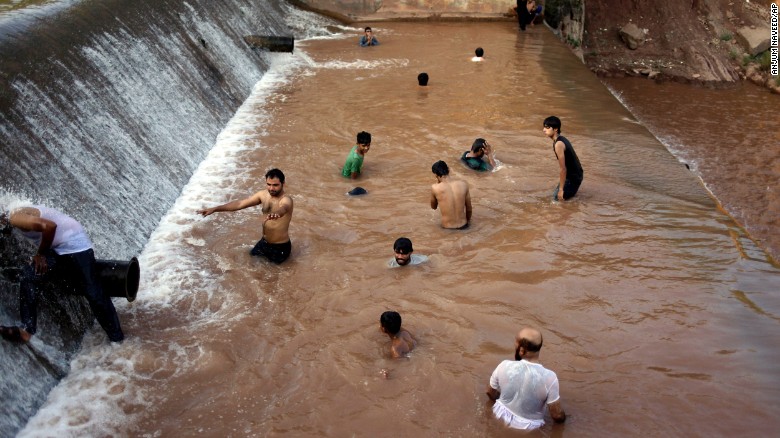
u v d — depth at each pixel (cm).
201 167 1097
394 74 1645
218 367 637
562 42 2061
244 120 1313
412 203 976
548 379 541
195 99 1235
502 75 1650
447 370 624
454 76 1633
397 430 557
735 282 776
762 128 1848
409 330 685
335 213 945
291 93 1485
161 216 928
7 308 602
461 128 1277
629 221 925
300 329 692
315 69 1681
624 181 1059
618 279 779
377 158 1137
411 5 2281
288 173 1071
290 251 832
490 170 1090
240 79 1484
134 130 998
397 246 789
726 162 1616
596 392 595
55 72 909
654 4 2545
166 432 560
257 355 654
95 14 1113
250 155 1143
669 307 724
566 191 980
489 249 847
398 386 607
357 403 588
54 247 618
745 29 2470
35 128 805
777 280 783
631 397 589
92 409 581
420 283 771
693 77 2269
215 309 728
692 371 622
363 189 1005
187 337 679
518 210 955
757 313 714
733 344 662
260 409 585
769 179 1517
